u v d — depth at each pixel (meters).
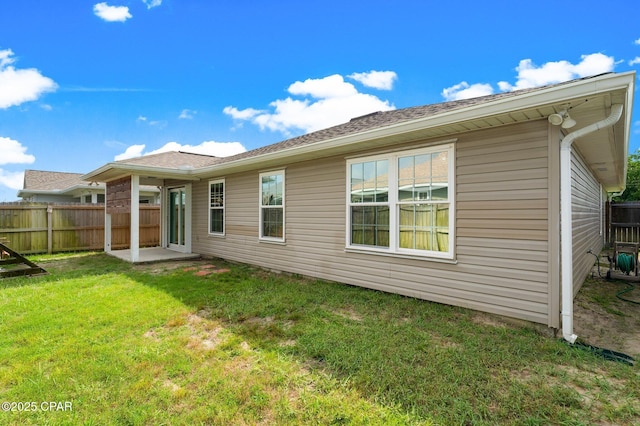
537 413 2.32
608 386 2.64
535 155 3.82
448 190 4.59
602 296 5.43
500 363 3.02
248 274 7.17
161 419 2.29
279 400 2.50
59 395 2.55
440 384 2.66
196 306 4.72
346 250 5.96
